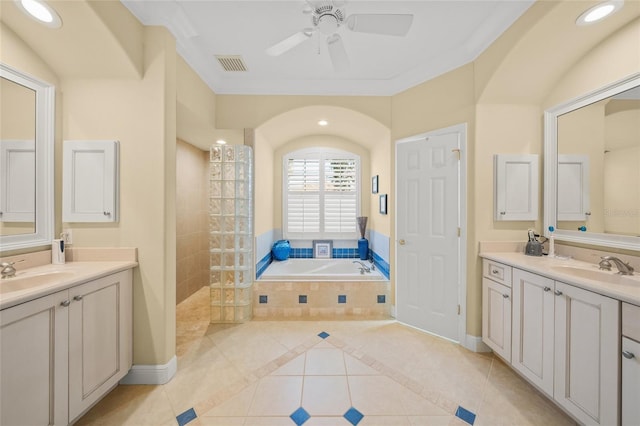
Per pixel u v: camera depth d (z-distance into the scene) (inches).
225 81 106.7
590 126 70.9
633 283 54.7
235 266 106.7
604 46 66.3
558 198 80.4
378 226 134.2
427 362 79.2
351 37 79.8
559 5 59.1
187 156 136.1
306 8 58.3
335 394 65.4
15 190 60.7
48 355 48.3
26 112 62.2
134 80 69.0
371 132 124.0
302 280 113.9
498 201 84.4
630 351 43.9
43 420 47.6
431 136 96.7
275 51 64.4
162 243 69.6
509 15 69.1
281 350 85.8
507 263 72.4
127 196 69.3
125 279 66.4
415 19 72.2
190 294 139.8
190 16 71.2
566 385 54.9
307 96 109.7
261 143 121.1
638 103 60.7
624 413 44.7
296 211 154.6
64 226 69.2
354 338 93.7
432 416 58.6
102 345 59.7
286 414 59.1
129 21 64.4
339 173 154.6
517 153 85.4
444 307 94.1
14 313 43.1
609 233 66.4
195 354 83.4
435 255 96.3
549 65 74.5
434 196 96.4
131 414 59.1
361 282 112.9
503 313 74.5
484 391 66.7
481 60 81.7
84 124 69.0
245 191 106.9
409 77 101.3
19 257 59.8
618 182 64.7
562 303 56.2
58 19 56.1
